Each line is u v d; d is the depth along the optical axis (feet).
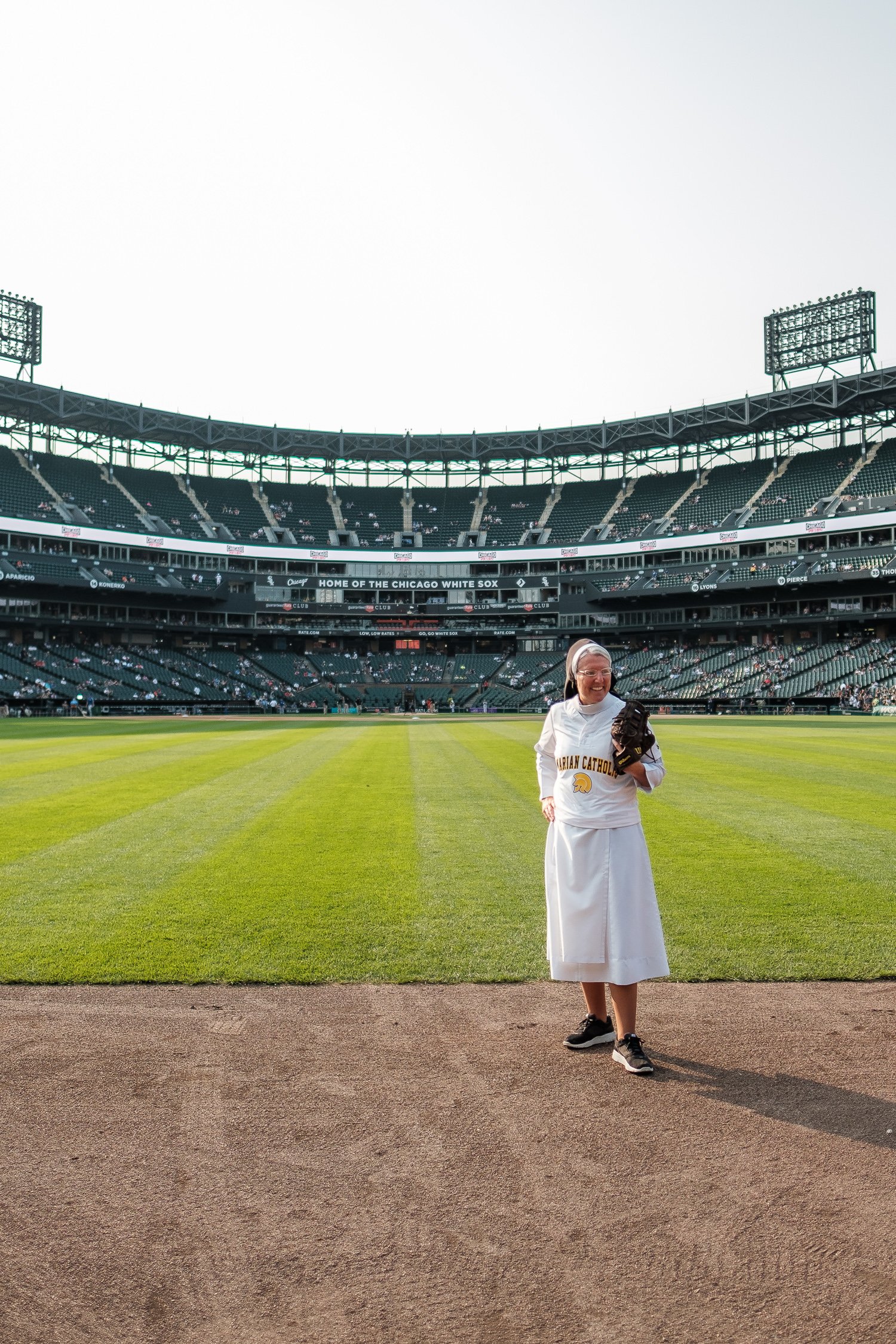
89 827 36.32
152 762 68.44
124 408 239.50
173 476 265.54
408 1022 15.94
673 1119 12.12
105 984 17.93
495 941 20.75
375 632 253.65
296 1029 15.62
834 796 45.91
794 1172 10.66
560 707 15.07
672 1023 15.94
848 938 20.68
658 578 238.89
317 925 21.97
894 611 206.39
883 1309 8.16
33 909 23.41
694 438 259.60
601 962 13.99
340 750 82.17
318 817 39.14
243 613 245.04
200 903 24.00
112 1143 11.48
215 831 35.53
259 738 101.45
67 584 212.84
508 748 84.64
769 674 212.02
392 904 23.94
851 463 236.22
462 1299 8.34
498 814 40.04
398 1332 7.88
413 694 242.17
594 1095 12.92
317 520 268.82
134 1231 9.54
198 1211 9.89
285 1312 8.19
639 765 13.60
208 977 18.22
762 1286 8.50
